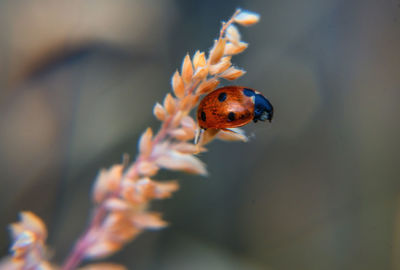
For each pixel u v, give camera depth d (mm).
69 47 190
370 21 220
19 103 188
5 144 183
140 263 184
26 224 112
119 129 209
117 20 199
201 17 223
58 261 168
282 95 235
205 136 111
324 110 231
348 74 227
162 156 112
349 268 194
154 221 115
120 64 211
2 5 180
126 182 113
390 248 186
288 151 230
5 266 113
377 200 199
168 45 220
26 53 184
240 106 116
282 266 199
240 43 108
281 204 220
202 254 194
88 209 185
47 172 188
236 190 220
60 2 186
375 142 211
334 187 216
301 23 236
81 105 200
